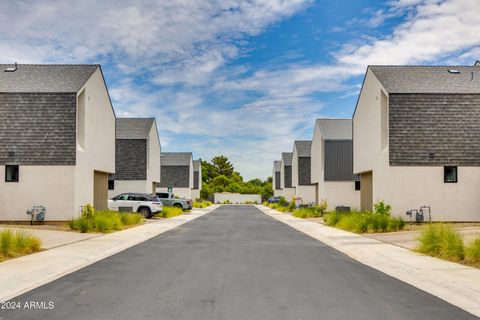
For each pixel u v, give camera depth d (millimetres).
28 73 25562
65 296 8273
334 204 39938
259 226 26828
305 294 8430
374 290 8852
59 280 9820
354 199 39938
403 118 24125
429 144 24109
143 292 8570
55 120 23484
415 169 24062
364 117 28688
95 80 26219
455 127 24141
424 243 14023
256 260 12766
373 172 26703
